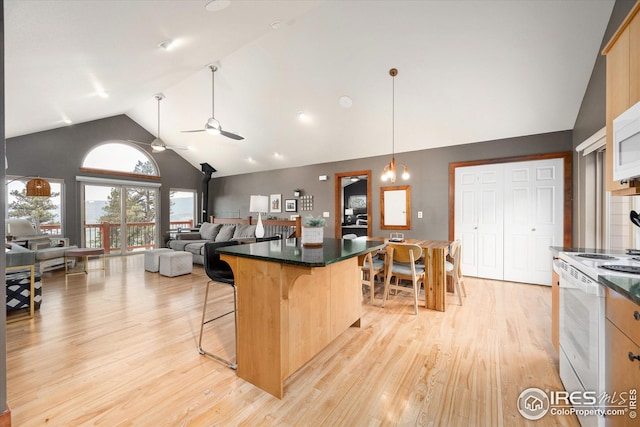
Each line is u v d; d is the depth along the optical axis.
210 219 7.78
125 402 1.60
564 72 3.23
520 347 2.25
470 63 3.36
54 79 2.95
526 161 4.14
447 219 4.79
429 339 2.40
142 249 7.29
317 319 2.03
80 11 1.78
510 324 2.71
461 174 4.67
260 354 1.73
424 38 3.20
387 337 2.45
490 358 2.08
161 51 2.84
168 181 7.77
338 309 2.30
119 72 3.22
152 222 7.50
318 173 6.40
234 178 8.08
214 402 1.61
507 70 3.36
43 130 5.68
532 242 4.12
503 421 1.46
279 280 1.63
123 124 6.84
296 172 6.78
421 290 3.93
